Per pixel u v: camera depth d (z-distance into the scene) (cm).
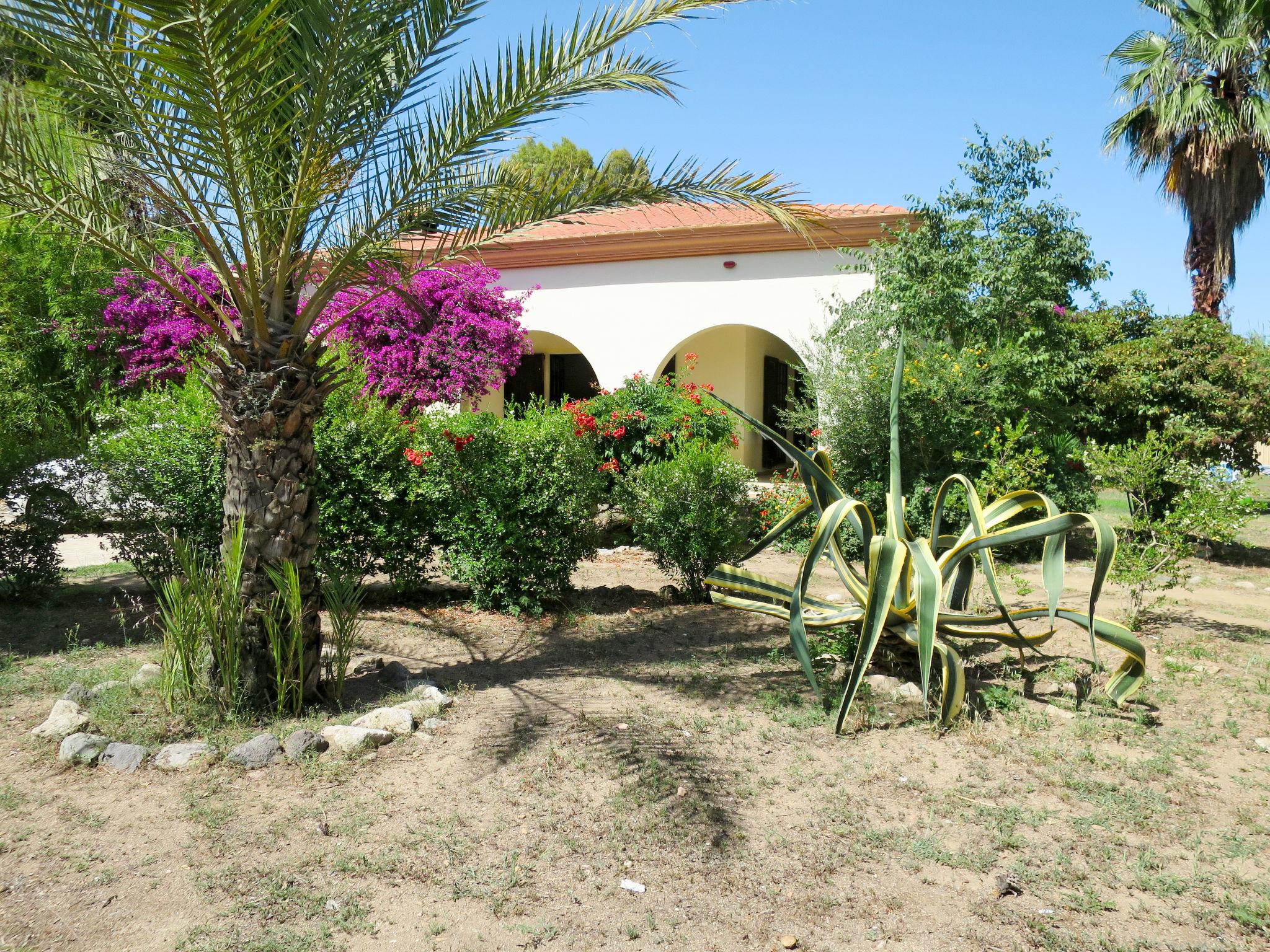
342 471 655
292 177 430
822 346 1084
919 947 251
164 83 335
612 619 644
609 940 254
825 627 482
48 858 292
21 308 1229
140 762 366
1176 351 979
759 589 536
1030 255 964
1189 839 313
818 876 288
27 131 395
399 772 363
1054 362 979
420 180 430
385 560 671
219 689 420
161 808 330
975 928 260
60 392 1244
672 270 1343
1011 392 935
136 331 1188
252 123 362
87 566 826
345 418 670
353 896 274
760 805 337
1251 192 1397
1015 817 325
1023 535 430
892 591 393
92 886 276
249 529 416
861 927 261
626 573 833
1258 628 625
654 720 425
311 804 334
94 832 311
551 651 553
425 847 303
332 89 395
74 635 560
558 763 373
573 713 434
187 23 309
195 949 245
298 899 271
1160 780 362
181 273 403
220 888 276
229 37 326
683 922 262
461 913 266
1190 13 1366
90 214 400
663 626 623
